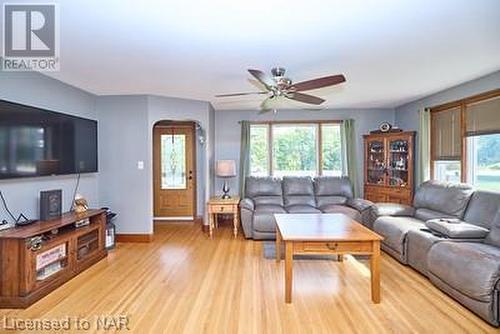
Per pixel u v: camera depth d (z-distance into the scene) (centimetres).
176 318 258
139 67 350
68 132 407
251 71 299
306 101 376
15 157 320
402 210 463
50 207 361
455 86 455
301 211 516
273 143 659
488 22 244
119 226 500
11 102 316
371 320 253
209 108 565
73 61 328
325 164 659
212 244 481
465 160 446
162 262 398
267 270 367
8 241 281
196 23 240
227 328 242
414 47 296
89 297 299
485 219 340
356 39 275
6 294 280
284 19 235
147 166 496
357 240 287
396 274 353
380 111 651
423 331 237
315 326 245
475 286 254
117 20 234
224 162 579
